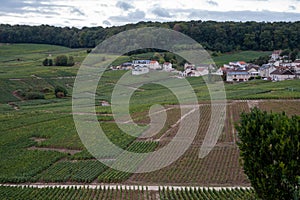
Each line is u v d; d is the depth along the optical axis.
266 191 18.20
